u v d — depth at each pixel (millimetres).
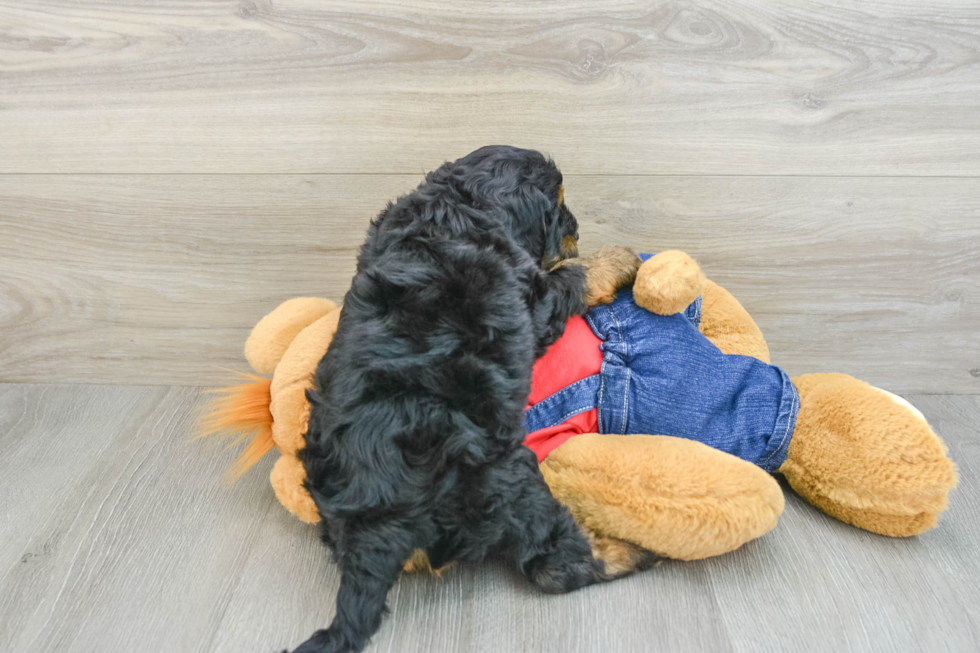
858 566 1146
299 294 1647
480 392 1025
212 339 1704
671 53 1401
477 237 1135
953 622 1035
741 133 1465
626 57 1407
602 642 1002
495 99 1451
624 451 1083
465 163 1253
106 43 1409
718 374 1213
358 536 969
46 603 1091
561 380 1196
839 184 1498
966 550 1186
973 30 1365
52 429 1562
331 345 1110
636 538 1070
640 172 1508
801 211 1527
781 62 1402
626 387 1172
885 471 1110
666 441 1106
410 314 1051
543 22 1383
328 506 1006
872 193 1503
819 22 1369
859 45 1385
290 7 1378
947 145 1455
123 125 1480
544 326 1163
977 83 1404
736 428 1190
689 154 1487
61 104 1461
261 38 1404
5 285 1633
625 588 1099
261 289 1644
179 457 1469
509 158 1247
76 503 1320
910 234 1536
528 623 1038
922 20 1360
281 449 1208
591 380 1188
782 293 1611
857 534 1224
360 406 1008
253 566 1172
